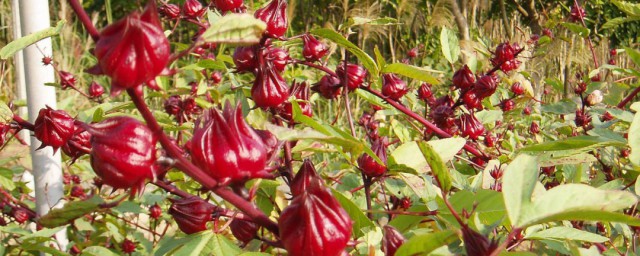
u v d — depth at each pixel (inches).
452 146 23.2
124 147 14.9
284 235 15.1
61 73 41.0
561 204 15.4
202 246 18.9
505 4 104.0
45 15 31.5
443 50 34.4
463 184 25.8
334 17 122.1
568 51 70.5
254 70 22.5
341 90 29.6
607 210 15.2
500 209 20.0
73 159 22.7
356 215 19.9
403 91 28.2
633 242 24.4
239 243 25.9
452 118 29.8
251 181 19.1
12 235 35.8
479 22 103.8
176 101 37.2
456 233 14.7
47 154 31.5
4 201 34.5
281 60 24.6
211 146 15.4
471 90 29.4
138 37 13.8
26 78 31.7
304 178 19.1
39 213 31.9
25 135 43.1
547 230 20.6
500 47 32.3
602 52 81.7
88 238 39.0
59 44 110.9
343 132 20.2
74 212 17.8
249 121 24.5
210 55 41.1
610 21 41.9
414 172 22.2
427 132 33.3
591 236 20.4
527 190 15.7
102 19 141.9
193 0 29.7
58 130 22.0
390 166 22.7
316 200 14.9
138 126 15.2
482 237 15.8
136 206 24.3
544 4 103.3
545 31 58.1
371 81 28.4
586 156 25.8
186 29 116.7
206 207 19.2
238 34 14.7
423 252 15.3
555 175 35.0
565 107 39.7
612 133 24.5
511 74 53.4
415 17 103.9
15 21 49.0
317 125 20.7
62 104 42.1
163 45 14.1
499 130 46.8
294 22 127.7
